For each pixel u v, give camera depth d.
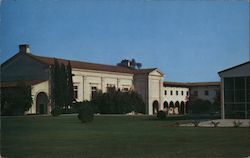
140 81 69.75
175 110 71.62
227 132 22.91
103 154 14.48
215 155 14.29
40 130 24.61
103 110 60.91
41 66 53.62
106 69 65.88
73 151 15.40
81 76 61.28
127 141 18.64
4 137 20.11
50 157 14.09
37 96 53.31
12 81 51.47
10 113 46.28
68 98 54.16
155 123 32.50
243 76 33.84
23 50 53.47
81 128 26.75
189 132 23.20
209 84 68.50
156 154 14.49
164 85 71.94
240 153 14.75
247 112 33.72
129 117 46.69
